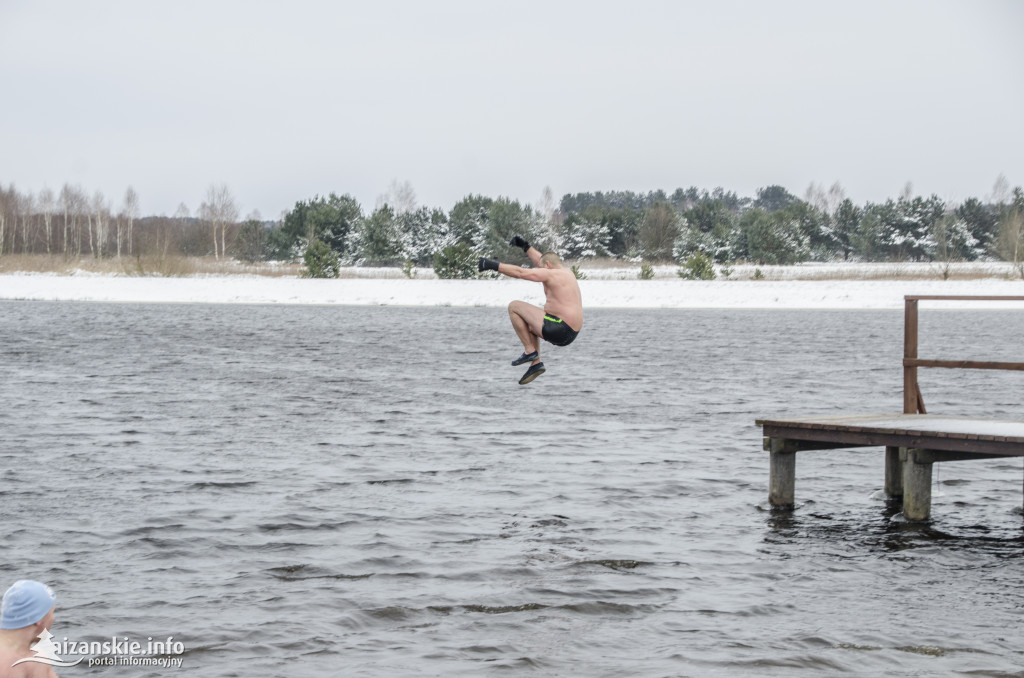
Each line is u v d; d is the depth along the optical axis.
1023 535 16.86
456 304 85.25
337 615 12.72
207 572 14.46
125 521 17.16
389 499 18.98
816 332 61.28
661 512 18.22
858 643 11.84
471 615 12.78
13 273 103.88
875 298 85.44
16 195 158.38
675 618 12.70
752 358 46.44
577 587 13.88
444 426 27.52
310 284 94.00
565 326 14.64
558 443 25.00
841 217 151.75
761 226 130.38
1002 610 13.07
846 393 34.97
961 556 15.62
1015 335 60.53
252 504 18.47
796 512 18.41
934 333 61.81
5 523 16.92
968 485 20.59
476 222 133.62
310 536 16.38
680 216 139.75
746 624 12.48
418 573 14.49
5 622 7.94
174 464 22.08
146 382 36.94
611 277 102.69
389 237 127.19
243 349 49.88
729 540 16.45
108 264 112.81
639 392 34.91
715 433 26.58
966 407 31.80
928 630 12.31
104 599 13.22
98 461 22.34
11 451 23.39
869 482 21.05
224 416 29.11
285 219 141.50
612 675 10.91
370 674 10.91
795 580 14.30
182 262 104.25
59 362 43.41
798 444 18.92
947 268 94.00
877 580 14.33
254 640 11.87
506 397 33.50
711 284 91.19
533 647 11.71
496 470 21.73
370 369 41.81
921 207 140.38
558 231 138.38
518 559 15.21
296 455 23.27
